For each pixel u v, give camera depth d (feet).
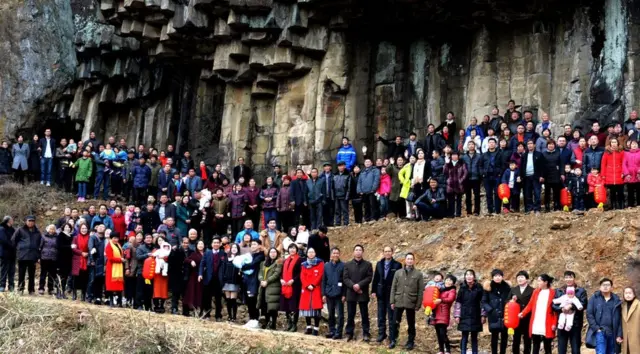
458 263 66.33
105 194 97.35
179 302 72.64
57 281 67.67
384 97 93.50
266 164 97.91
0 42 109.70
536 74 84.53
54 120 125.08
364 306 58.23
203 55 100.73
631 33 77.25
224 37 95.76
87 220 75.46
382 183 79.87
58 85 112.37
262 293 62.08
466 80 90.33
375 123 93.50
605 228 61.77
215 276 65.05
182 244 66.64
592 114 78.84
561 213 65.77
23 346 51.44
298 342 54.34
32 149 100.89
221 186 85.66
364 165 88.63
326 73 92.89
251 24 92.99
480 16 86.43
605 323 47.93
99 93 120.37
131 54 114.11
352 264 58.65
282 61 93.56
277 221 80.79
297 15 91.61
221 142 100.27
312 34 92.99
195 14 94.84
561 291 51.03
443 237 69.46
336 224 81.82
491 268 64.34
